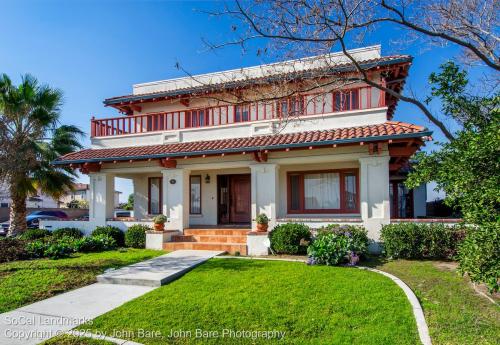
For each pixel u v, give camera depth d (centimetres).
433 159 671
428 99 720
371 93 1316
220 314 579
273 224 1216
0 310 629
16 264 992
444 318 534
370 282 726
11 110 1609
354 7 663
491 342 452
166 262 984
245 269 882
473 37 962
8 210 2989
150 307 625
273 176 1230
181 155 1254
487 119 630
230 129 1411
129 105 1694
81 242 1211
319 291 678
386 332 490
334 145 1085
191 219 1595
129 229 1337
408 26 700
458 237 911
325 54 749
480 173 491
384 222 1082
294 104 1035
